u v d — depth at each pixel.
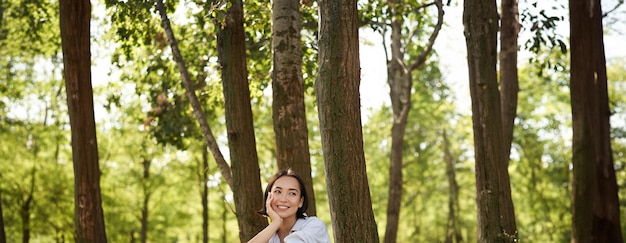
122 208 33.78
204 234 32.53
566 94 35.22
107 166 34.44
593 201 13.22
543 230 38.09
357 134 6.47
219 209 39.72
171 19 15.71
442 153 38.75
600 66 13.45
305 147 9.71
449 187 37.31
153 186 34.19
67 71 10.66
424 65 28.28
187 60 16.67
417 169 36.50
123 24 12.48
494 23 10.84
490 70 10.76
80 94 10.66
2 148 31.92
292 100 9.74
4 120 31.66
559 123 36.00
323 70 6.50
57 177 32.06
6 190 31.62
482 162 10.79
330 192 6.47
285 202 5.62
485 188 10.75
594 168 13.23
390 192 20.73
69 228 32.31
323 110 6.48
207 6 9.52
